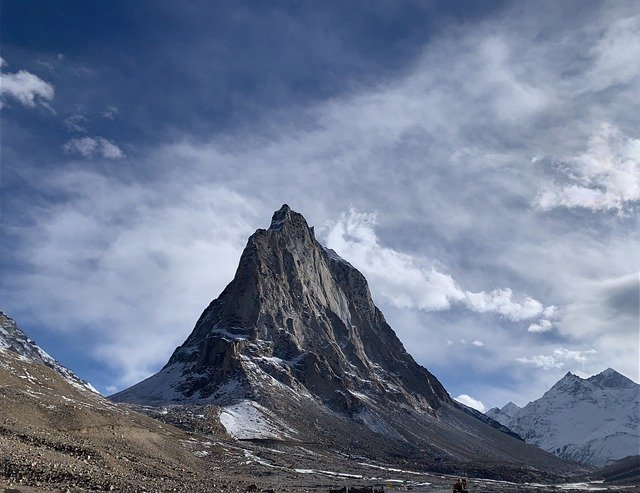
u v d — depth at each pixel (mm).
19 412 91812
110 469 77938
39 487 58094
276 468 166875
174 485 80938
